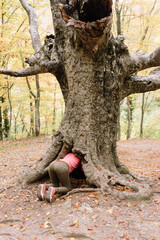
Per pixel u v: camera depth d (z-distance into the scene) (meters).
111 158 4.39
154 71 5.15
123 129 22.81
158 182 4.41
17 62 12.03
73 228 2.72
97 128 4.20
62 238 2.58
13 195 3.95
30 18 5.86
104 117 4.23
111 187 3.70
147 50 11.75
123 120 21.94
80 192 3.66
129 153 10.28
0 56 10.87
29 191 4.02
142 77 4.67
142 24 11.92
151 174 6.06
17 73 4.52
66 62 4.18
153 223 2.80
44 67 4.29
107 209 3.12
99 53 3.78
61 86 4.72
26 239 2.61
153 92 17.31
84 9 2.94
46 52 4.48
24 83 12.47
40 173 4.38
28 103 15.91
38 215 3.14
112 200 3.35
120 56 4.20
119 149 10.91
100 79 4.03
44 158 4.47
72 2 2.98
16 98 13.02
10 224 2.97
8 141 11.81
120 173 4.51
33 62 4.56
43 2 11.71
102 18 2.95
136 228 2.70
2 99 14.64
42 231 2.73
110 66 4.05
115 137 4.53
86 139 4.08
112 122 4.38
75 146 4.07
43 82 14.12
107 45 3.78
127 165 7.82
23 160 7.03
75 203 3.33
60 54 4.36
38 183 4.38
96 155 4.12
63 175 3.66
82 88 4.05
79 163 4.17
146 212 3.06
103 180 3.72
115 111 4.41
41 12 12.42
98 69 3.96
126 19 12.43
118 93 4.39
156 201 3.39
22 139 12.06
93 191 3.64
